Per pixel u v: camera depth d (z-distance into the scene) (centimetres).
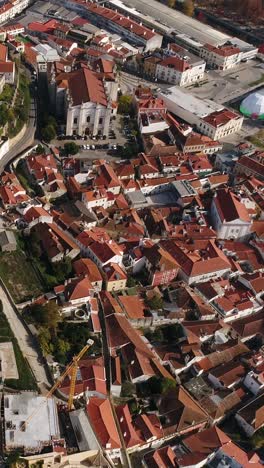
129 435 18700
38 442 16900
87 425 18225
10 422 17262
